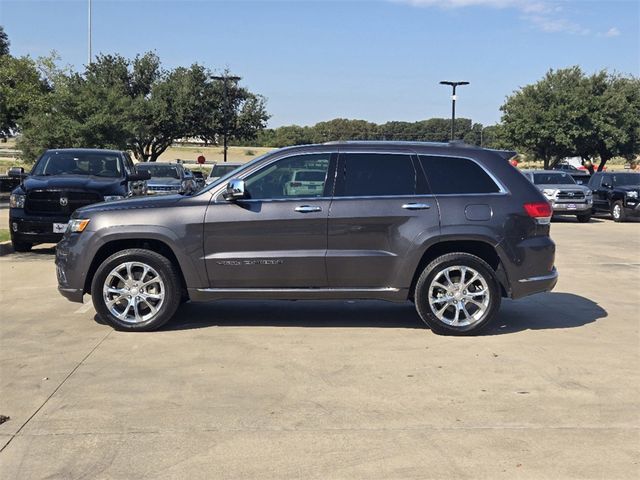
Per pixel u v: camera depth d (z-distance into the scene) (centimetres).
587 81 3856
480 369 579
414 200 684
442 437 441
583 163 4394
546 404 498
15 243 1264
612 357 616
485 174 698
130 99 3684
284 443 431
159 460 407
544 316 785
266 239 683
